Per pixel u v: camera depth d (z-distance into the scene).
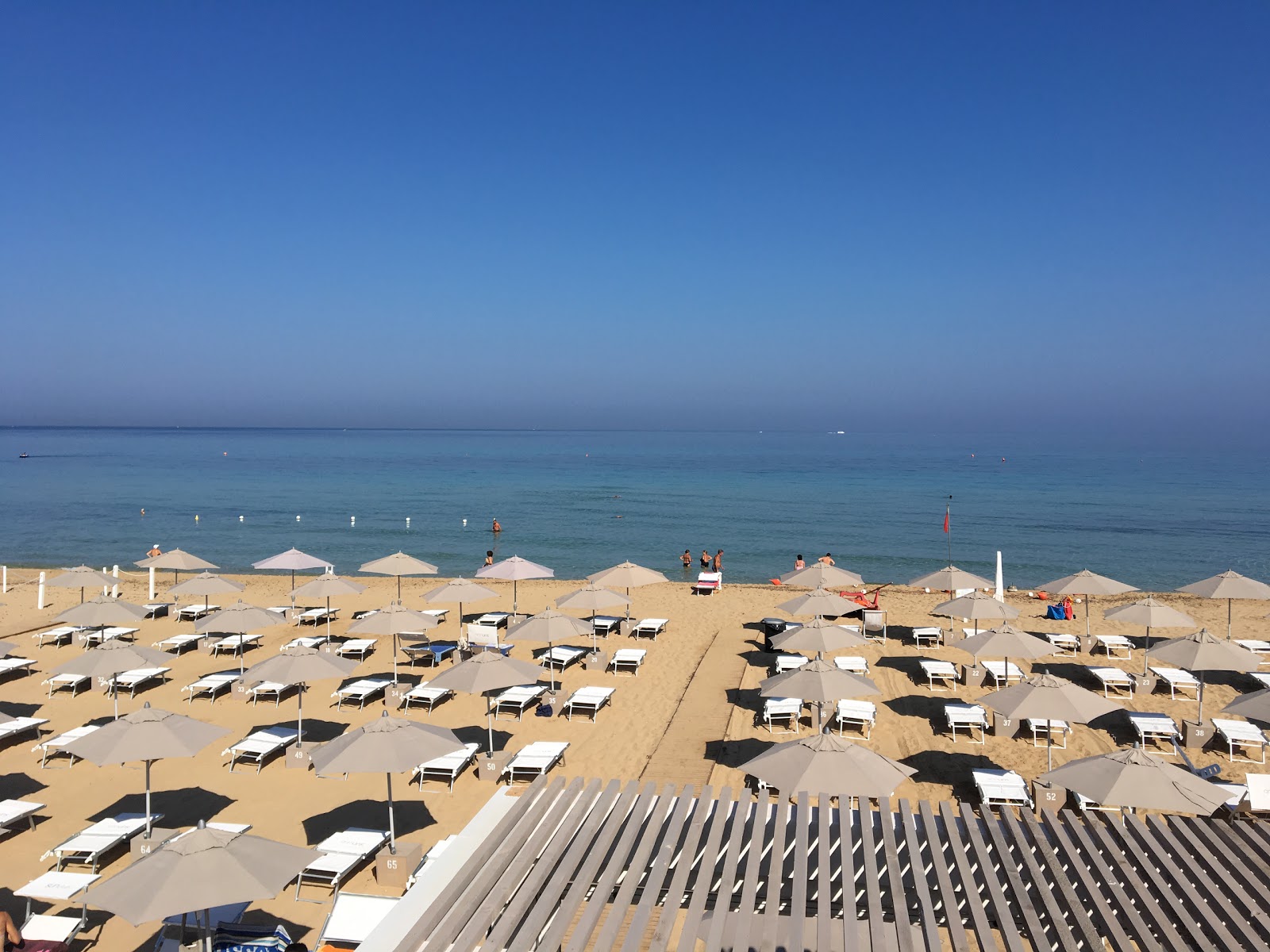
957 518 59.16
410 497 74.06
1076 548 45.72
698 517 59.50
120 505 65.94
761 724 15.99
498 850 5.92
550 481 95.88
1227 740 14.34
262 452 175.75
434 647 20.78
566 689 18.22
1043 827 6.63
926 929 5.15
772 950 5.16
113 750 10.53
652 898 5.41
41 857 10.69
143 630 23.39
